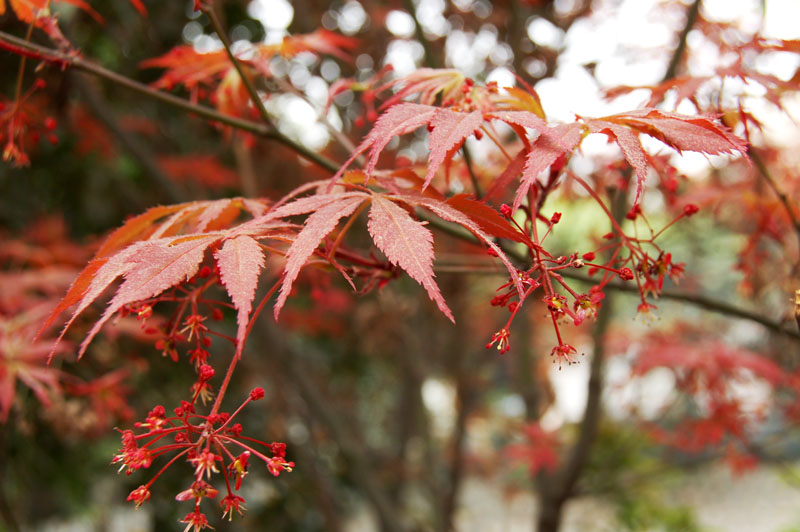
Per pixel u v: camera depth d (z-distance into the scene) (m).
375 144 0.85
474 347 5.87
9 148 1.41
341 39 1.63
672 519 4.02
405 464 4.92
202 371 0.92
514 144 1.97
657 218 2.75
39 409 2.39
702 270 4.00
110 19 3.45
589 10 3.10
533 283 0.84
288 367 3.54
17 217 3.57
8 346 1.91
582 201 2.59
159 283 0.76
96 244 2.71
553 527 3.06
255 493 4.31
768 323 1.64
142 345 2.95
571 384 6.76
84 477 3.39
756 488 6.39
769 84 1.24
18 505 2.77
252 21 3.88
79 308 0.74
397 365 5.27
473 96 1.07
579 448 2.89
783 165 2.20
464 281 4.55
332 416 3.62
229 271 0.78
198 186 3.79
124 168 3.77
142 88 1.41
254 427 3.97
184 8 3.70
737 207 2.29
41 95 2.73
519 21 3.12
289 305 3.96
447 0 3.60
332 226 0.80
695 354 2.50
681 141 0.85
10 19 2.17
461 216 0.80
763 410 2.47
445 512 4.90
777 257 2.18
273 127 1.46
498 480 5.74
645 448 3.71
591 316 0.86
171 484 3.45
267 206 1.13
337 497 4.66
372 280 1.19
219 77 1.69
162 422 0.80
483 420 6.04
